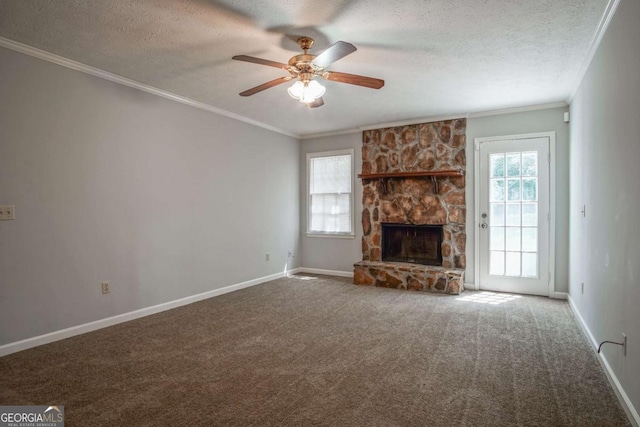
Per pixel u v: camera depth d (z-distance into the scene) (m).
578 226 3.76
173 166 4.25
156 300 4.05
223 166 4.93
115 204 3.65
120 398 2.23
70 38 2.81
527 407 2.12
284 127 5.86
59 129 3.21
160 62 3.29
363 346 3.05
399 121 5.46
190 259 4.46
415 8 2.39
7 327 2.89
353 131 5.95
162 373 2.57
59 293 3.21
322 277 5.99
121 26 2.63
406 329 3.46
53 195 3.17
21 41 2.86
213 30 2.69
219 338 3.24
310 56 2.66
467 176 5.09
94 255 3.47
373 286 5.28
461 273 4.87
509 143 4.82
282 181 6.06
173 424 1.96
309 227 6.41
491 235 4.96
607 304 2.54
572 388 2.34
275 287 5.26
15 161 2.93
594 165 2.98
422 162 5.37
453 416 2.03
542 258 4.66
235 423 1.97
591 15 2.47
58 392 2.30
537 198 4.68
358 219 5.94
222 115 4.91
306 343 3.12
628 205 2.11
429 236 5.45
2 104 2.85
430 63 3.29
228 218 5.01
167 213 4.18
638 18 1.95
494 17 2.50
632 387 1.99
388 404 2.16
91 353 2.91
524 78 3.67
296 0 2.30
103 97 3.55
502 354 2.87
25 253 2.99
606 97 2.59
